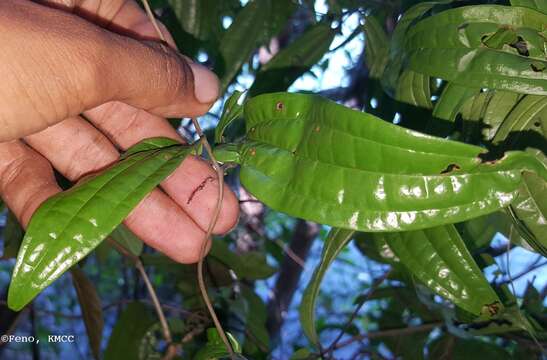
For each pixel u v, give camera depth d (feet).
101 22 0.58
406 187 0.34
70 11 0.55
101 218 0.38
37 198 0.51
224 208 0.55
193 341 0.91
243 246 1.26
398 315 0.95
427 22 0.48
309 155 0.39
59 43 0.40
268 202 0.40
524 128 0.51
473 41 0.46
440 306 0.74
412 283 0.72
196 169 0.55
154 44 0.49
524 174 0.49
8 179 0.52
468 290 0.49
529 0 0.46
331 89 1.11
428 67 0.47
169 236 0.55
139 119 0.58
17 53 0.40
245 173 0.42
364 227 0.36
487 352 0.77
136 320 0.86
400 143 0.34
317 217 0.37
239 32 0.77
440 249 0.49
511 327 0.70
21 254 0.37
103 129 0.58
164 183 0.55
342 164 0.37
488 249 0.88
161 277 1.43
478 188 0.33
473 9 0.46
